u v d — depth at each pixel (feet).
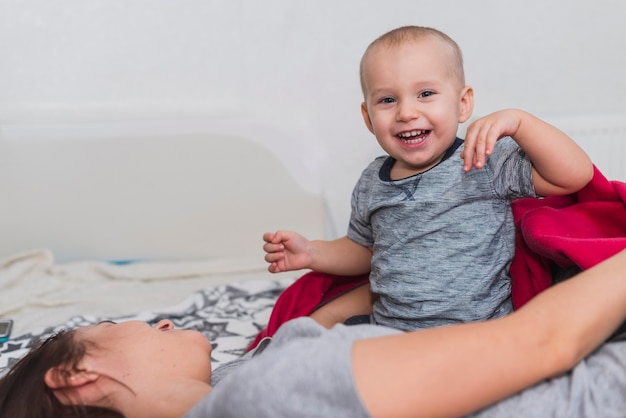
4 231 6.11
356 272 4.24
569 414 2.19
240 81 6.50
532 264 3.44
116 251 6.29
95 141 6.09
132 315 4.97
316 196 6.41
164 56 6.36
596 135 6.44
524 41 6.54
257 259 6.26
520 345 2.12
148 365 2.66
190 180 6.27
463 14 6.46
